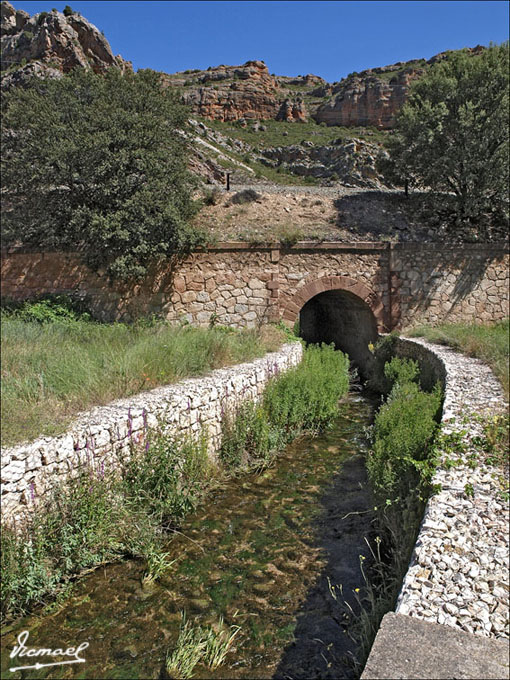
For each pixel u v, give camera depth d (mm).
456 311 17031
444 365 9133
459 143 18344
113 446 5422
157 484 5652
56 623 4102
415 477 4738
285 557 5168
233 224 17250
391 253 16625
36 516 4398
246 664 3699
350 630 3977
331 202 19688
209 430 7254
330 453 8555
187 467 6258
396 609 2598
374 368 15242
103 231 13758
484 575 2867
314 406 9781
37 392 5973
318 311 25266
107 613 4238
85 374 6750
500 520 3480
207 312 15789
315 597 4477
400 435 5734
